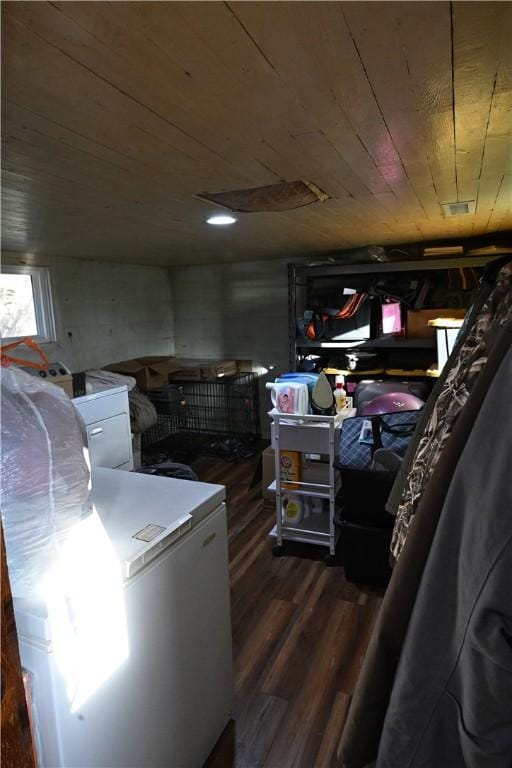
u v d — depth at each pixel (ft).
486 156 4.53
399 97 3.20
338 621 6.86
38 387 3.53
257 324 15.23
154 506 4.57
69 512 3.47
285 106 3.28
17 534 3.22
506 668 1.90
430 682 2.24
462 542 2.10
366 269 12.17
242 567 8.37
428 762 2.29
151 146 3.96
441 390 3.13
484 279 2.99
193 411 15.70
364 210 7.11
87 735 3.34
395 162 4.67
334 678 5.82
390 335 12.39
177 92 3.01
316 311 13.08
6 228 7.33
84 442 3.79
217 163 4.48
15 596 3.18
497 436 2.00
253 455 14.23
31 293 11.25
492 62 2.73
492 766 1.98
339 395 9.14
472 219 8.45
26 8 2.09
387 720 2.43
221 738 5.07
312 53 2.60
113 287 13.65
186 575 4.35
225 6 2.11
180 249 10.99
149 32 2.34
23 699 1.88
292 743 4.99
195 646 4.54
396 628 2.45
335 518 8.13
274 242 10.41
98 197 5.60
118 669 3.59
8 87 2.89
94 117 3.36
